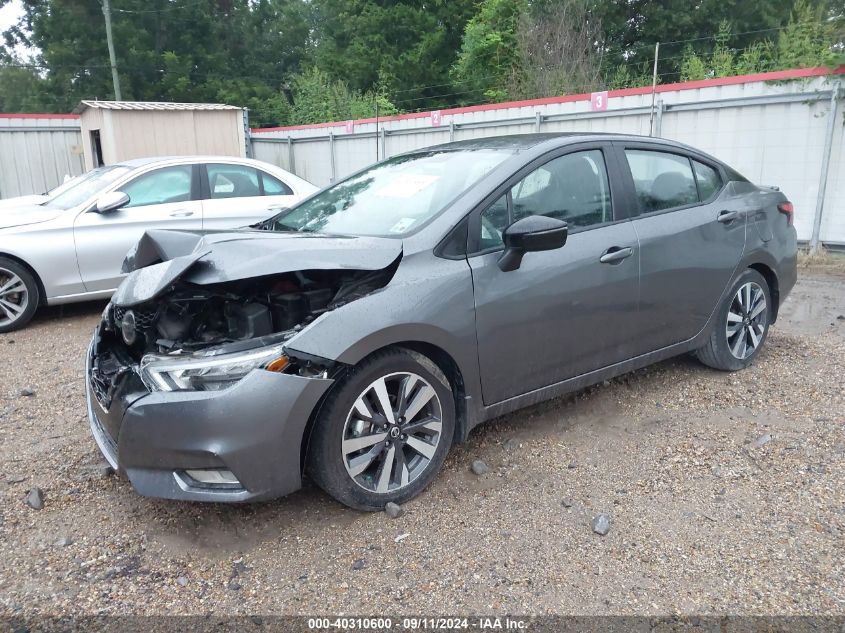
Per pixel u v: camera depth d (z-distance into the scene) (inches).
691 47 805.9
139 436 109.7
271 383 108.6
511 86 728.3
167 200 275.9
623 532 117.9
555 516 123.1
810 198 335.0
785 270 193.3
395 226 137.2
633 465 140.6
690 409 166.4
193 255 116.3
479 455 145.6
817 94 322.0
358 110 880.9
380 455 123.3
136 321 122.7
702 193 175.5
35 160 577.3
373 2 1099.3
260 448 108.7
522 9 796.6
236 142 533.6
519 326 134.6
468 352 128.4
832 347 209.3
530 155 142.9
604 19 834.2
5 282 251.4
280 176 304.5
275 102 1371.8
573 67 697.0
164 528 121.8
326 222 153.0
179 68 1378.0
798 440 148.4
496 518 122.8
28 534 120.0
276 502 129.1
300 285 123.4
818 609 98.3
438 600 102.2
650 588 103.9
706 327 175.2
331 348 111.8
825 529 116.7
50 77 1419.8
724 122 354.0
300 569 109.9
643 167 163.0
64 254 255.8
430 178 149.5
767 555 110.7
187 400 106.9
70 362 217.0
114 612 100.7
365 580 107.0
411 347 125.2
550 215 142.6
